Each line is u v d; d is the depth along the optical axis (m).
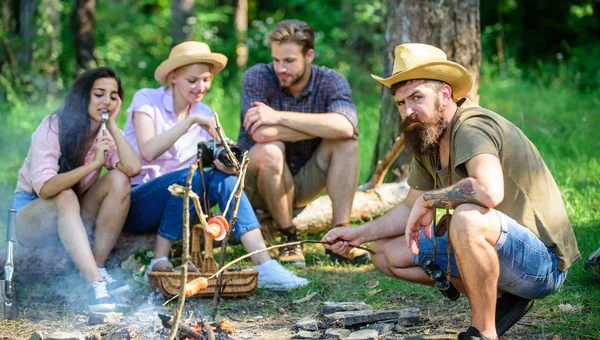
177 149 5.61
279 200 5.61
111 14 16.62
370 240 4.09
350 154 5.73
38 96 11.78
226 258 5.84
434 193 3.51
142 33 17.08
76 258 4.76
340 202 5.73
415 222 3.58
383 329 4.06
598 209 6.37
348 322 4.11
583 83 12.83
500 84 12.17
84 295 4.93
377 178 6.44
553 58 17.08
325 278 5.36
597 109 10.50
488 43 15.77
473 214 3.42
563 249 3.66
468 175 3.56
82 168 4.84
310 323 4.15
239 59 15.66
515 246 3.51
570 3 17.16
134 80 13.95
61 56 13.48
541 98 11.19
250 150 5.62
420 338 3.82
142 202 5.37
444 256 3.86
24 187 5.10
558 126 9.48
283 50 5.63
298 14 17.62
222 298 4.86
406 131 3.73
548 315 4.27
